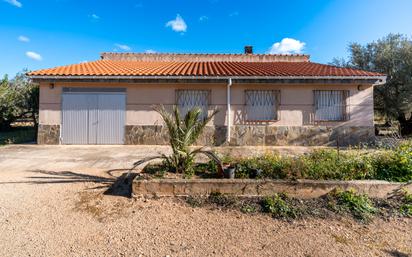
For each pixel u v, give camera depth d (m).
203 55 15.01
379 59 13.48
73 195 4.09
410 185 3.91
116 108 9.81
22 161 6.67
